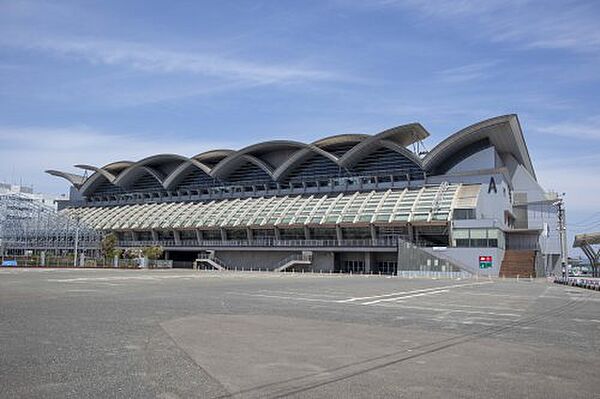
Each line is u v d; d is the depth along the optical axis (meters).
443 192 76.06
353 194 85.50
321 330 11.74
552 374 7.73
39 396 5.97
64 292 21.11
